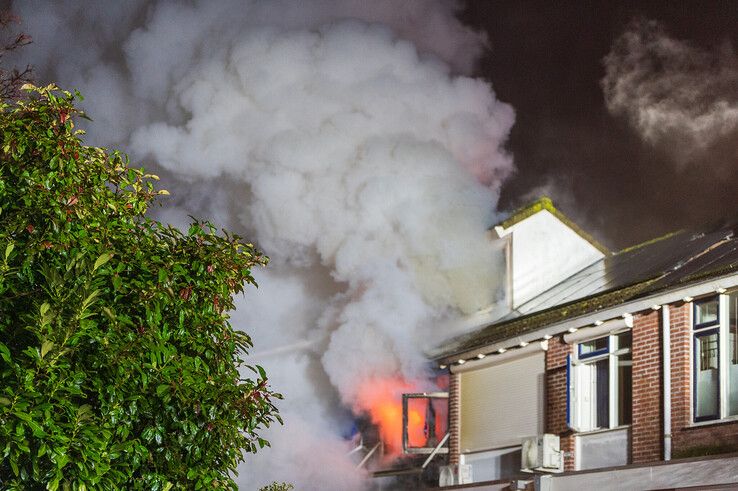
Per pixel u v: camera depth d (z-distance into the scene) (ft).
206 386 26.71
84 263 24.85
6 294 24.58
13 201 25.72
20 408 22.44
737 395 58.65
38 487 24.53
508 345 77.56
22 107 26.99
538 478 65.62
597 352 69.62
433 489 78.43
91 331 24.35
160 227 29.04
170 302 26.86
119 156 29.17
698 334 61.57
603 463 67.56
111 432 24.56
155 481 25.99
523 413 76.23
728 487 52.24
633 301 65.41
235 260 28.99
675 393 61.98
